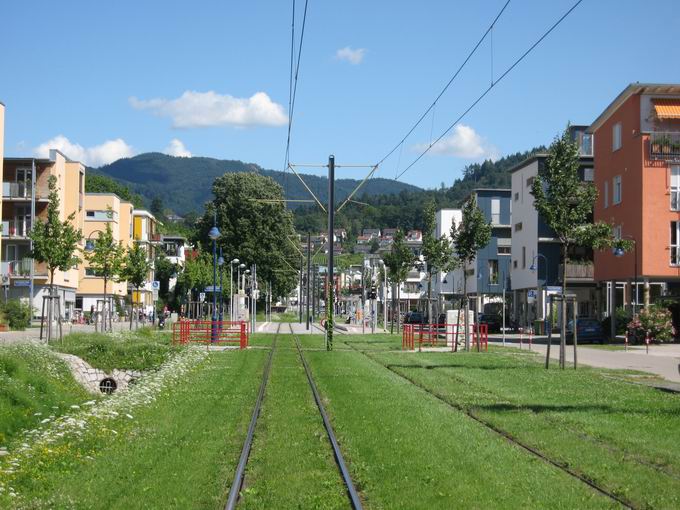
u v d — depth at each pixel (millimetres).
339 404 18141
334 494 9781
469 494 9641
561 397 19531
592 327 49688
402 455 12047
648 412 16906
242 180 103375
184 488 10156
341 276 161000
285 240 105062
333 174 38906
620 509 9070
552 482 10352
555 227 27359
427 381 23453
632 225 49344
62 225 35938
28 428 18250
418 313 80875
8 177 70562
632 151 49375
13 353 25312
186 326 45781
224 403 18562
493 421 15523
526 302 74875
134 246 60500
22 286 70125
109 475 10977
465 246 44094
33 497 9984
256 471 11219
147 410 17188
